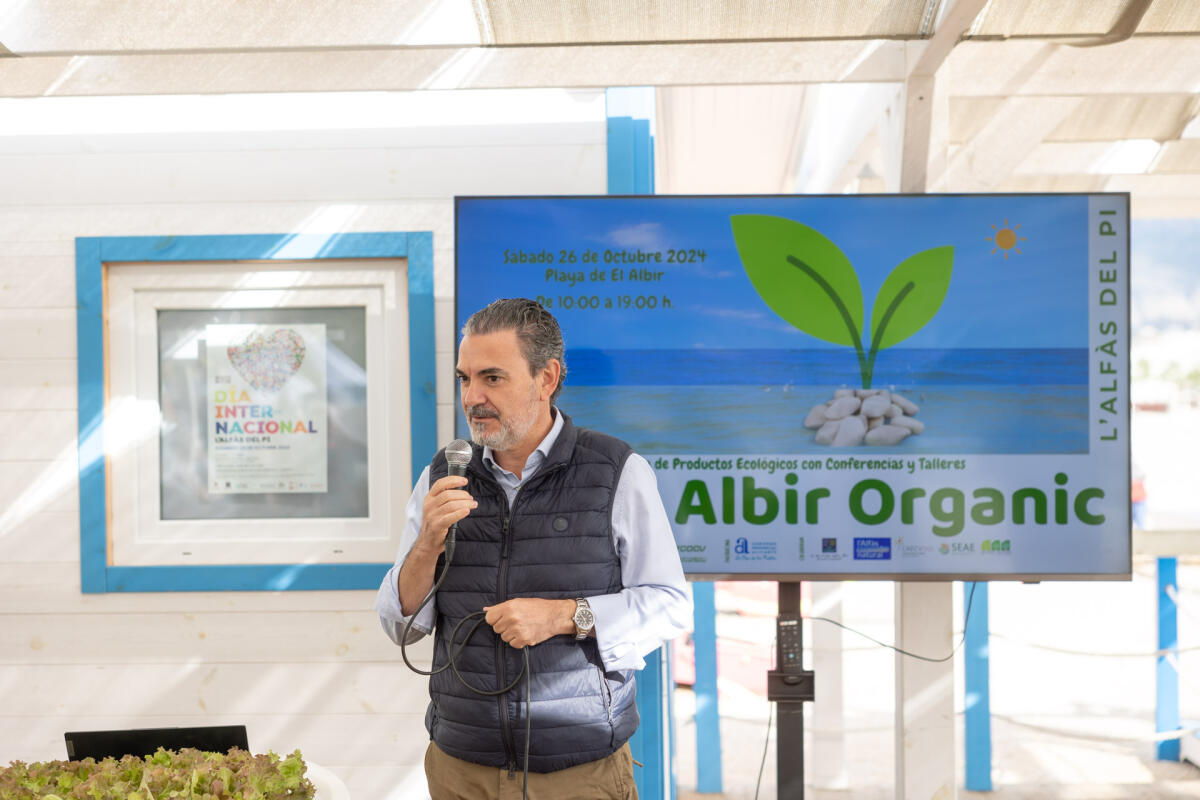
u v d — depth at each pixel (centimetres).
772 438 258
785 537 258
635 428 259
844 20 248
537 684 181
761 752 411
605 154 286
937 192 264
